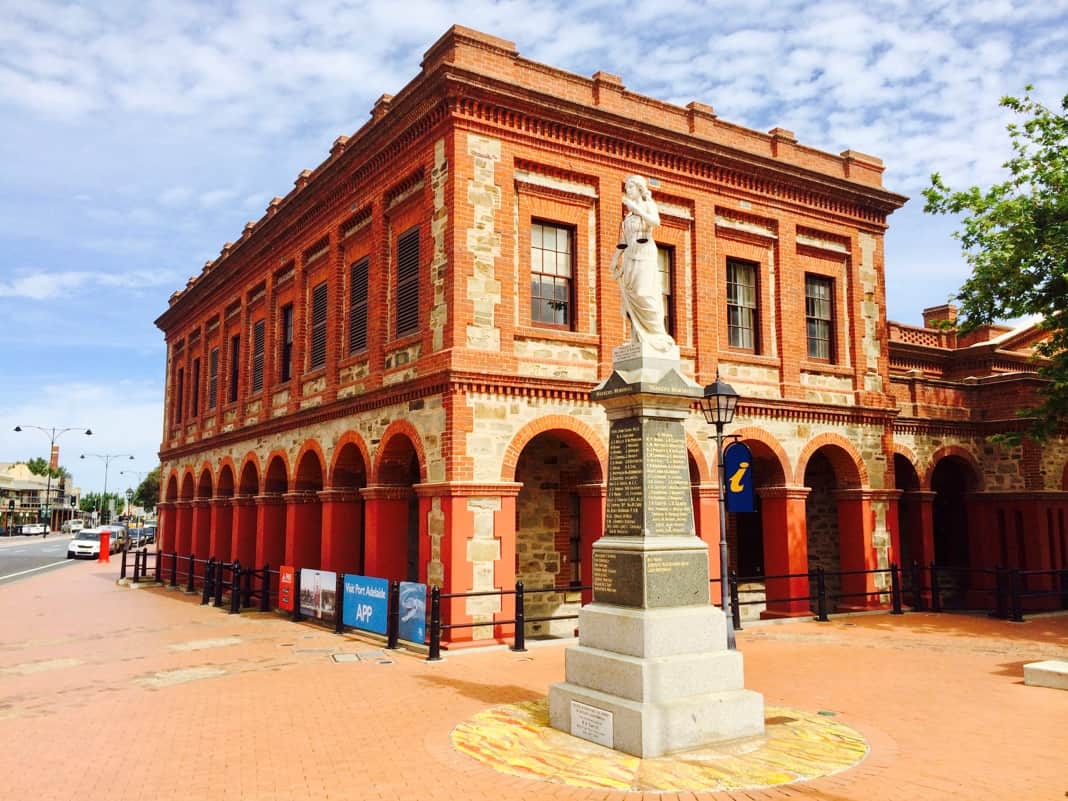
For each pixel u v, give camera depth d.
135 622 18.75
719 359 18.39
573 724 8.59
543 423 15.51
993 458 22.78
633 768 7.46
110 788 7.26
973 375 24.80
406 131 16.64
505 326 15.35
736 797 6.76
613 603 8.89
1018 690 10.74
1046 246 17.36
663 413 9.07
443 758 7.89
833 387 20.34
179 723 9.52
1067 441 22.77
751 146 19.86
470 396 14.76
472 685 11.28
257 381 25.03
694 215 18.41
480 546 14.51
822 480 21.91
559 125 16.50
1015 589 17.81
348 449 18.59
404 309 16.98
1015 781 7.08
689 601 8.77
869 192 21.27
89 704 10.61
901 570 19.22
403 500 17.19
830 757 7.76
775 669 12.32
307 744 8.52
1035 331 25.48
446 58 15.64
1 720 9.79
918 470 21.77
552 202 16.52
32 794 7.13
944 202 18.94
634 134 17.33
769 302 19.62
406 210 17.12
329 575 17.28
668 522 8.88
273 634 16.56
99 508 134.88
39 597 24.83
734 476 16.17
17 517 106.81
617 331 16.75
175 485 33.34
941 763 7.59
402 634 14.70
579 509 18.64
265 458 23.20
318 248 21.28
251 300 25.86
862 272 21.34
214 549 26.95
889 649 14.14
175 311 33.34
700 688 8.37
